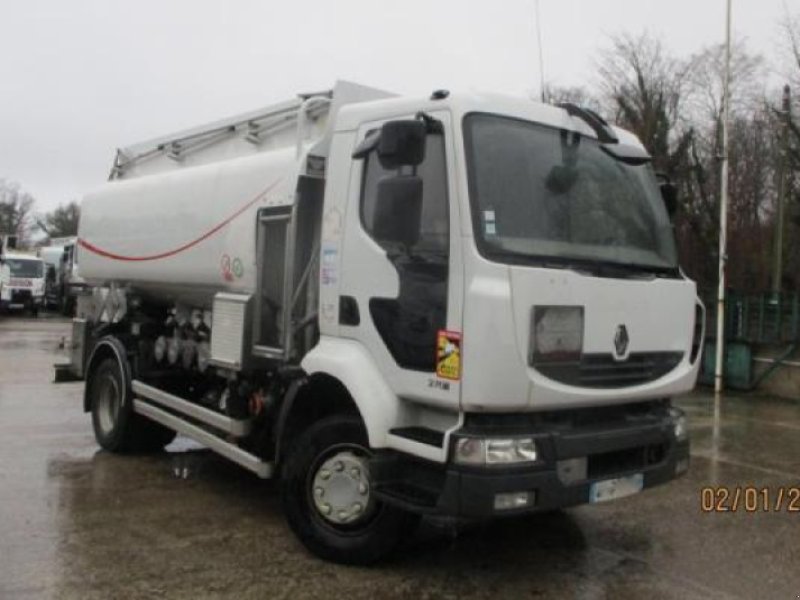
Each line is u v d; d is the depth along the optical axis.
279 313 5.71
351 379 4.81
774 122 22.80
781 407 12.30
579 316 4.45
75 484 6.77
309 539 5.12
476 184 4.36
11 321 29.08
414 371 4.53
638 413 5.01
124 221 8.05
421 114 4.54
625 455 4.78
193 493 6.59
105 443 8.02
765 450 9.01
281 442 5.39
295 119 6.18
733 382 14.06
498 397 4.17
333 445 5.04
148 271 7.48
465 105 4.49
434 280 4.44
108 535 5.48
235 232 6.14
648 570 5.18
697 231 20.84
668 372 5.06
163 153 8.15
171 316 7.89
